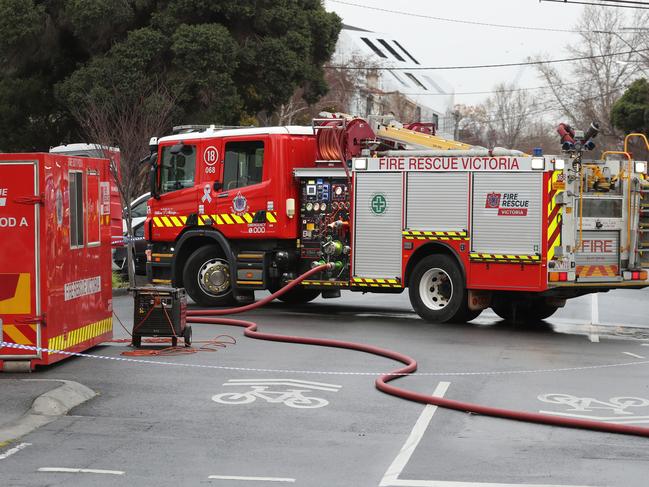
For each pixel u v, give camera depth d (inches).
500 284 614.2
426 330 616.1
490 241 616.7
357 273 663.1
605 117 2664.9
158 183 743.7
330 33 1533.0
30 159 444.8
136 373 458.0
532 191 603.2
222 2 1387.8
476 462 311.0
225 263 728.3
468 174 623.5
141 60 1326.3
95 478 291.4
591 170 617.9
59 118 1504.7
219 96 1352.1
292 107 1895.9
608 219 617.9
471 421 369.4
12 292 448.1
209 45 1337.4
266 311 721.6
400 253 649.6
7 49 1406.3
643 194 633.6
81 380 439.2
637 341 582.9
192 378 447.2
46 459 312.7
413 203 642.8
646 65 2341.3
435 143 690.8
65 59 1460.4
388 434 348.8
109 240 538.6
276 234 692.1
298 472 299.1
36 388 403.5
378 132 707.4
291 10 1460.4
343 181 676.1
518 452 324.2
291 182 695.7
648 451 327.0
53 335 457.4
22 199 445.1
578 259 606.9
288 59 1433.3
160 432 350.3
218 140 717.9
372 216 657.6
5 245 447.2
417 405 395.5
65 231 470.3
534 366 487.5
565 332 621.9
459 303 627.8
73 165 481.1
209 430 353.1
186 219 728.3
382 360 501.7
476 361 501.0
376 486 284.4
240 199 705.6
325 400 403.9
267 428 356.8
